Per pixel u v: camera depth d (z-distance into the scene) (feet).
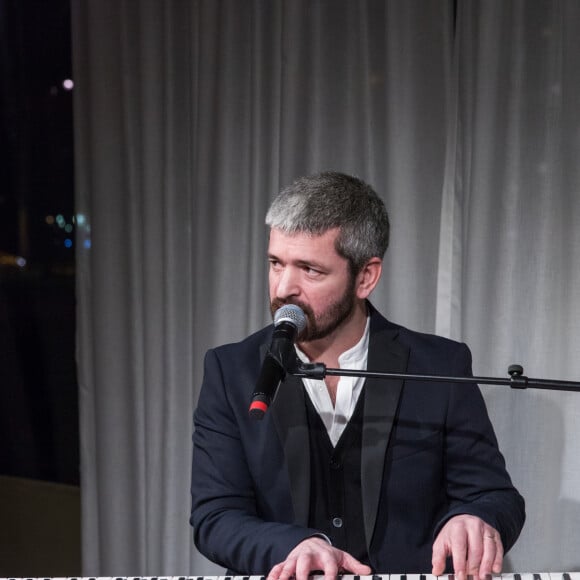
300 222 5.98
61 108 10.62
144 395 9.59
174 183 9.34
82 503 10.10
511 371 5.41
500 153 8.10
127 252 9.53
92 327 9.78
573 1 7.78
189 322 9.43
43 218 10.81
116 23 9.31
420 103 8.38
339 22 8.54
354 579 5.15
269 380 5.10
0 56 10.64
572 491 8.21
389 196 8.48
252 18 8.76
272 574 5.15
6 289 10.98
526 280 8.19
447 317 8.58
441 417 6.52
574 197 7.93
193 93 9.13
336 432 6.48
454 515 5.87
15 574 11.00
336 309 6.13
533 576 5.21
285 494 6.40
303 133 8.63
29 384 11.06
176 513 9.46
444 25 8.26
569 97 7.86
